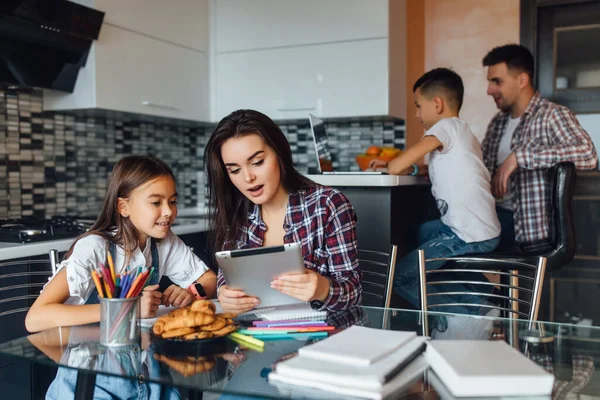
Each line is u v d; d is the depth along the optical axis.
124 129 3.22
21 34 2.25
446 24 3.59
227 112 3.47
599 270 3.35
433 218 3.32
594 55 3.33
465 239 2.43
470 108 3.55
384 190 2.49
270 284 1.32
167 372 0.99
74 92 2.65
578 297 3.39
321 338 1.18
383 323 1.31
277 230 1.61
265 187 1.47
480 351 0.97
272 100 3.36
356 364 0.93
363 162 3.00
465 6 3.54
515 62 2.78
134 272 1.20
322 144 2.71
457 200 2.45
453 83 2.62
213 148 1.55
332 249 1.56
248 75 3.40
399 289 2.51
